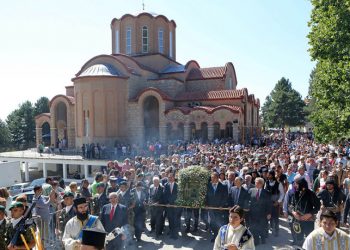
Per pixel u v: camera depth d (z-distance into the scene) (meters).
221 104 37.00
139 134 37.66
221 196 10.52
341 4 15.34
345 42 14.74
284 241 10.38
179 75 42.00
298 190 9.18
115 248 7.33
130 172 12.24
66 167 34.09
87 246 3.45
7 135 71.25
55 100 42.34
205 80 41.94
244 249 5.22
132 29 43.03
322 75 15.95
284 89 73.69
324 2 16.25
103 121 36.75
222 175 12.21
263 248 9.73
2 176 26.02
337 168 13.08
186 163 16.11
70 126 41.81
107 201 10.21
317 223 7.12
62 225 8.84
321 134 17.12
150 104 39.72
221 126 34.12
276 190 11.12
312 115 17.77
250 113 41.00
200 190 10.63
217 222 10.56
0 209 6.30
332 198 9.86
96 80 36.75
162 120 36.22
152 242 10.66
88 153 33.25
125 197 10.48
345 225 10.58
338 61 15.13
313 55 16.17
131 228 10.56
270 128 72.88
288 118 67.88
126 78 38.06
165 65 43.97
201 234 11.32
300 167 11.59
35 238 6.05
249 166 13.75
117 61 38.91
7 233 6.18
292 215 9.37
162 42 44.16
